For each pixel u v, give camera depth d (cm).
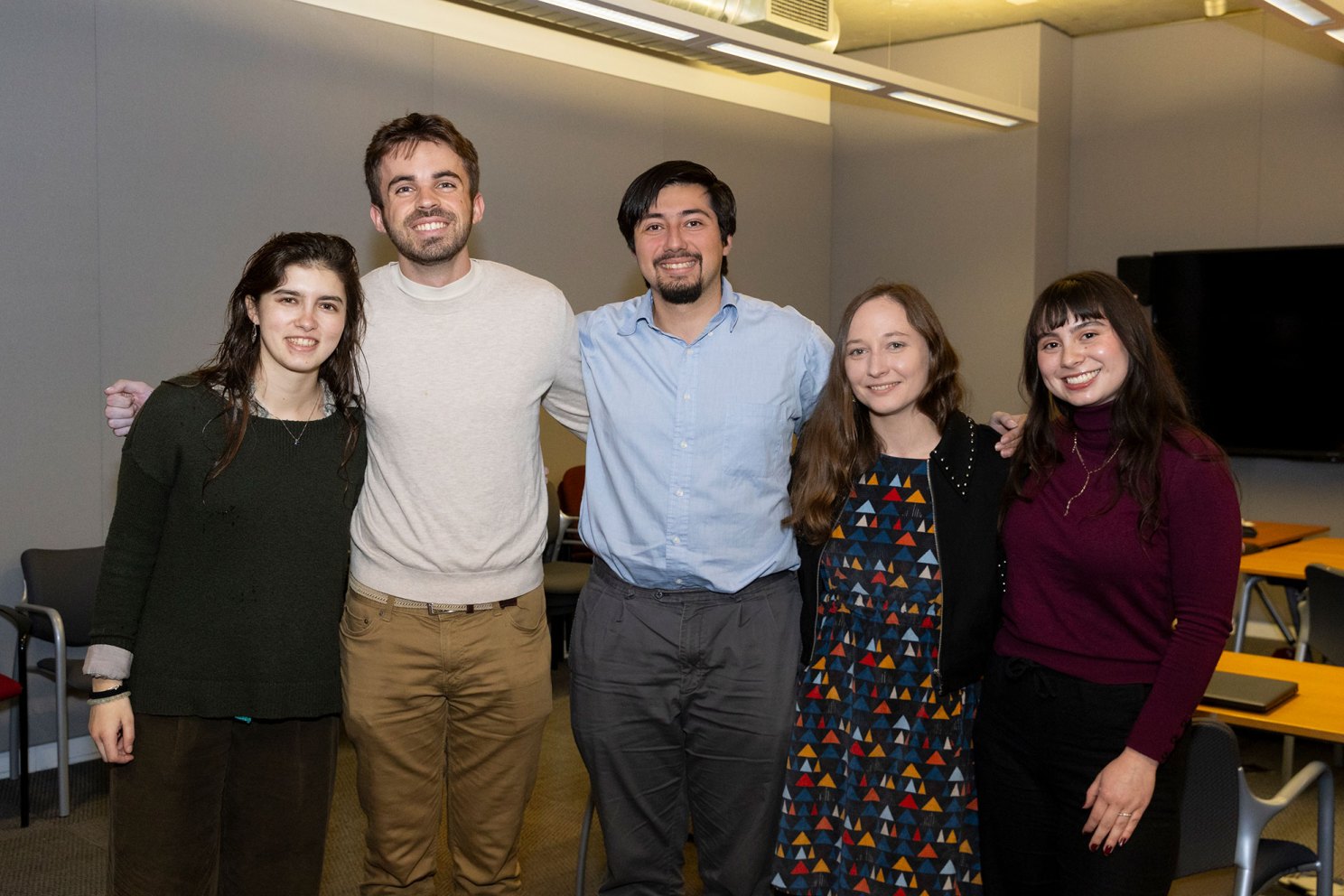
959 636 211
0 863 347
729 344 236
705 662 232
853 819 220
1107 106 710
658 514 232
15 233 414
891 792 217
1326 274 623
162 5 449
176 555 197
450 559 224
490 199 571
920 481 220
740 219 711
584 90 613
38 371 423
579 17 474
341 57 509
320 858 212
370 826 239
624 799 241
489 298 230
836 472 223
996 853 206
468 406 223
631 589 236
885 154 758
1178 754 191
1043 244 705
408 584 225
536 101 590
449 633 227
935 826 215
